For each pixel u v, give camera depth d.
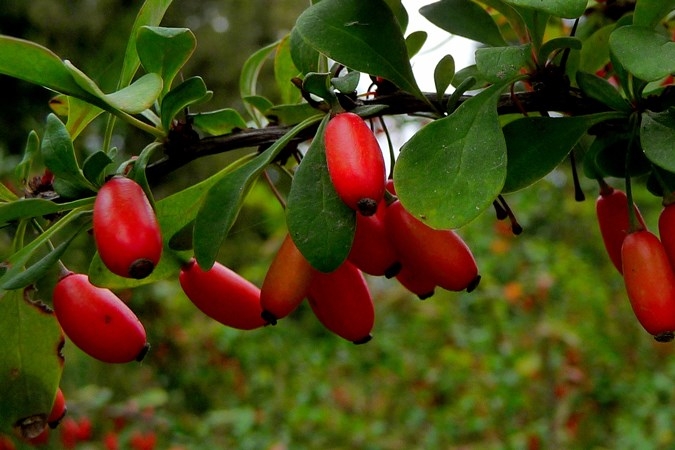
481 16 0.17
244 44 1.43
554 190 0.79
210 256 0.15
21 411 0.16
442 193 0.15
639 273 0.15
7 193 0.17
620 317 0.68
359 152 0.14
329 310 0.16
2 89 1.13
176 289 0.69
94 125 0.83
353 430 0.63
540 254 0.65
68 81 0.15
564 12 0.14
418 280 0.16
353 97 0.16
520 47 0.15
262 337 0.73
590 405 0.60
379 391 0.70
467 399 0.61
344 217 0.15
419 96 0.16
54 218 0.17
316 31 0.15
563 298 0.66
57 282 0.16
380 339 0.72
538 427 0.55
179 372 0.69
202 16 1.44
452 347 0.70
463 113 0.15
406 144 0.15
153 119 0.17
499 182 0.15
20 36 1.26
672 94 0.16
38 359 0.16
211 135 0.17
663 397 0.60
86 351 0.16
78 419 0.51
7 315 0.16
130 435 0.52
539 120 0.16
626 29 0.15
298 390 0.69
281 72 0.19
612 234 0.17
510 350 0.62
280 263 0.15
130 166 0.16
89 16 1.25
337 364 0.72
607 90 0.16
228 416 0.57
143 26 0.15
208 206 0.15
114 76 0.17
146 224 0.14
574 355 0.59
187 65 1.37
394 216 0.16
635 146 0.17
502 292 0.67
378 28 0.16
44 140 0.15
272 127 0.17
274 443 0.60
